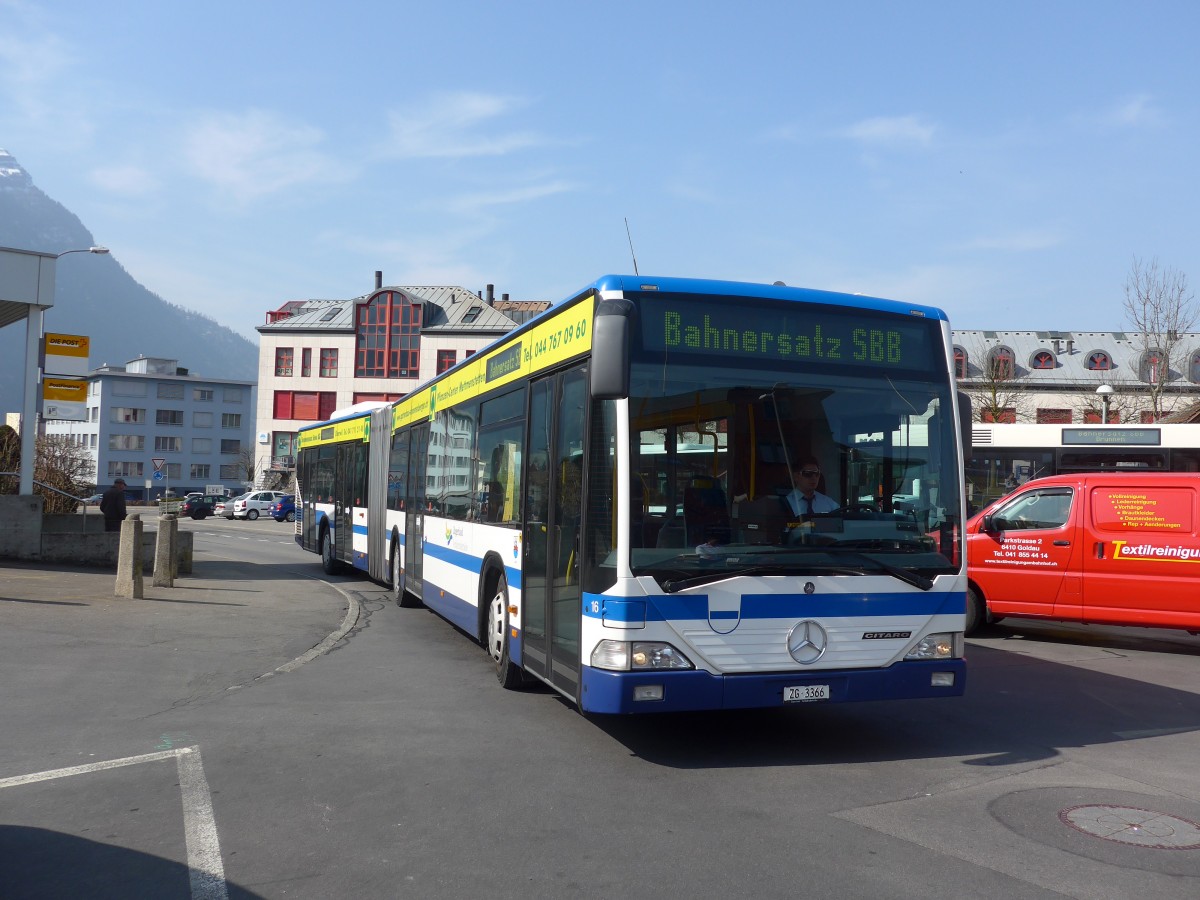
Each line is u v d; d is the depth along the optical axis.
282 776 6.23
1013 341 74.69
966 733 7.54
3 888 4.47
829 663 6.55
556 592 7.44
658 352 6.55
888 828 5.27
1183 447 19.86
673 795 5.87
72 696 8.53
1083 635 13.21
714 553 6.41
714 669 6.34
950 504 6.98
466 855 4.86
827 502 6.70
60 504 26.33
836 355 6.89
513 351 9.17
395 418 15.89
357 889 4.44
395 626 13.22
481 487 10.14
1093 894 4.39
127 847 4.98
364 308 81.56
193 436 121.75
